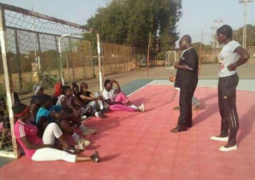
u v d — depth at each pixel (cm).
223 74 369
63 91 543
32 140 371
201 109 662
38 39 1031
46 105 429
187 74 450
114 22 3044
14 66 974
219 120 549
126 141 434
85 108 595
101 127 522
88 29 672
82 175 316
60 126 395
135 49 2872
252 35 3681
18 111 344
